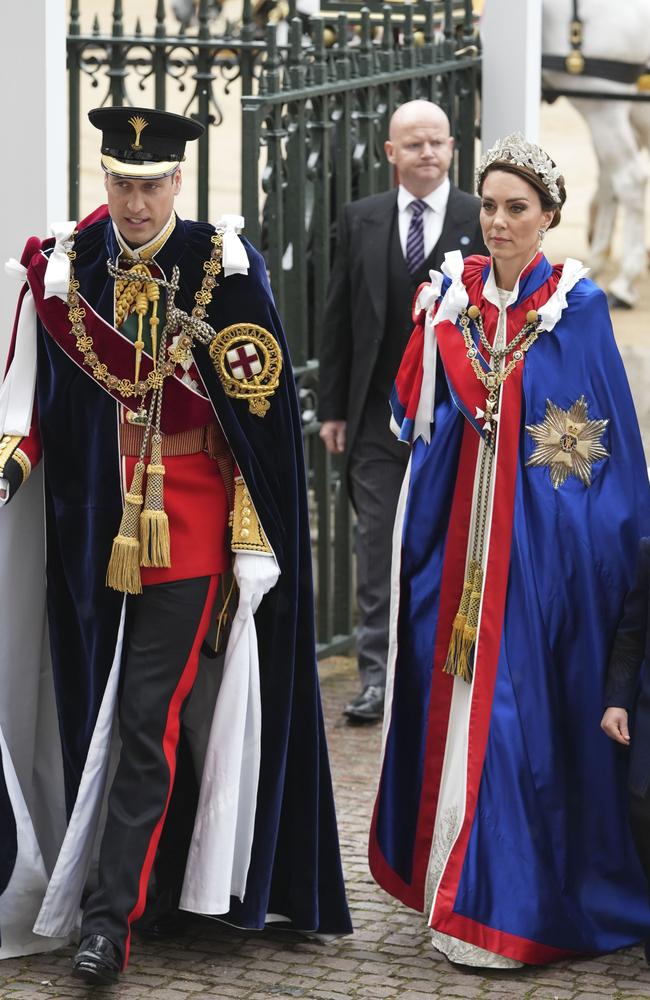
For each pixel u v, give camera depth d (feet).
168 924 56.90
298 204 82.74
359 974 54.39
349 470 80.53
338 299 79.87
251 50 87.61
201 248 54.19
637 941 56.18
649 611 54.49
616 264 110.42
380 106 88.53
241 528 54.44
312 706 56.24
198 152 88.84
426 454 57.41
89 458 54.80
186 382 54.03
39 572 56.90
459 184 95.66
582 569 55.52
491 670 55.06
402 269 78.07
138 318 53.93
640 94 105.29
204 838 54.54
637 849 54.60
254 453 54.65
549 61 104.68
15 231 72.49
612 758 56.13
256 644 54.95
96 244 54.49
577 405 55.62
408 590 57.98
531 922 54.39
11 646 56.59
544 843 55.16
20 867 54.70
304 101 81.76
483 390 55.72
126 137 52.42
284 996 52.65
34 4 70.90
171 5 120.67
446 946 54.65
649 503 56.39
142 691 53.88
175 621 54.03
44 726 57.62
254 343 54.13
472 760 54.85
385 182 89.15
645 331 108.68
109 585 53.72
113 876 52.49
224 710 54.54
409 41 89.86
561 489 55.57
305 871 56.13
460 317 56.49
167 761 53.67
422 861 57.67
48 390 55.06
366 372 78.79
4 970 54.24
